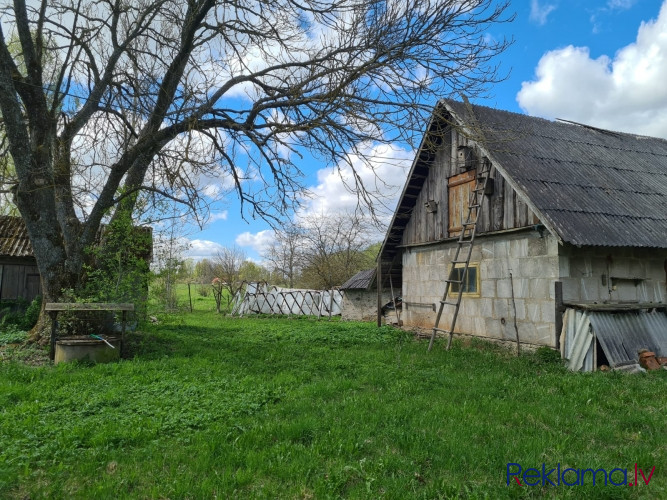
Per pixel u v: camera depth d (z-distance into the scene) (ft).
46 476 12.98
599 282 32.63
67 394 20.90
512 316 35.45
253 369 27.66
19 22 32.12
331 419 17.56
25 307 50.14
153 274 36.65
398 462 13.75
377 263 53.98
